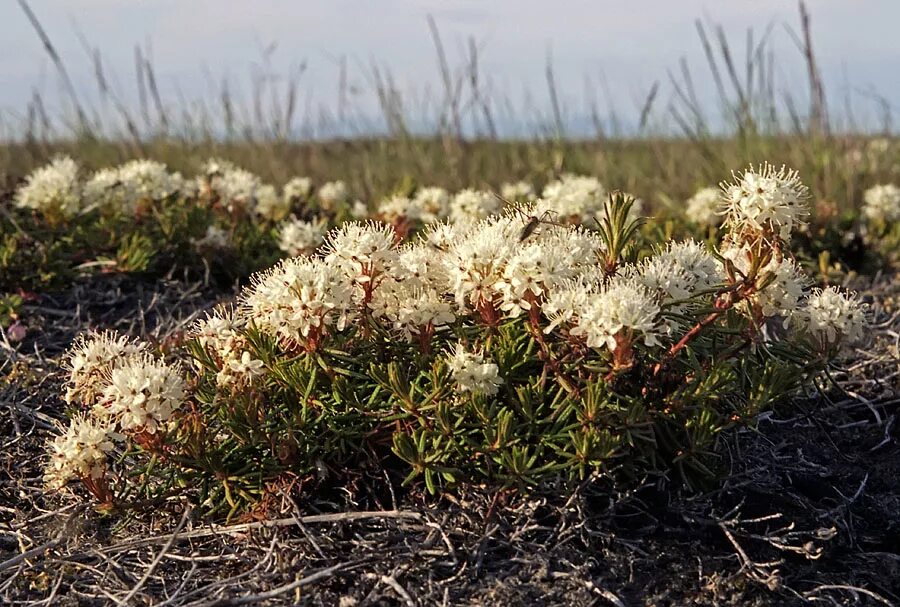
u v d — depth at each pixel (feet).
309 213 4.06
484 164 6.06
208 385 2.31
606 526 2.21
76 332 3.04
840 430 2.60
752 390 2.22
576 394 2.16
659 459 2.27
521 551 2.15
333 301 2.14
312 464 2.23
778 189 2.15
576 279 2.21
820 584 2.16
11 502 2.40
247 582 2.11
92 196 3.56
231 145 6.47
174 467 2.24
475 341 2.24
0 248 3.24
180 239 3.42
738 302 2.24
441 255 2.26
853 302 2.30
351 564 2.12
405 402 2.16
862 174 5.04
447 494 2.20
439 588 2.08
